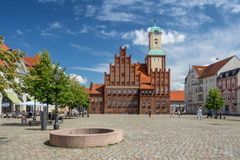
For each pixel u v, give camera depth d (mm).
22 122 34500
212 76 102688
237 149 14953
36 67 33156
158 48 119375
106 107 108875
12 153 13883
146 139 19438
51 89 32688
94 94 110375
